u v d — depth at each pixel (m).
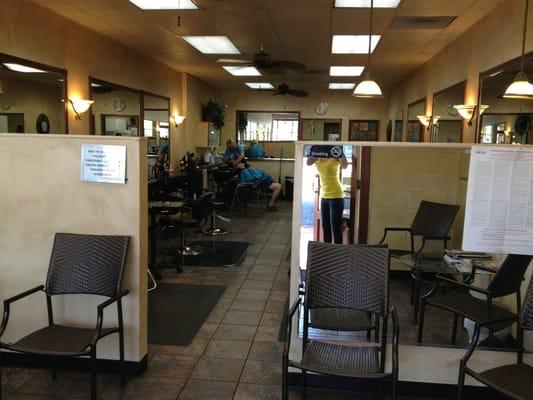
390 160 2.63
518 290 2.51
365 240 2.68
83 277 2.55
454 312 2.52
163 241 6.37
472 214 2.44
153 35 6.19
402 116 10.11
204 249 5.95
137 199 2.62
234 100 12.57
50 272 2.58
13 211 2.73
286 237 6.76
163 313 3.74
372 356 2.24
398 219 2.67
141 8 4.96
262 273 4.92
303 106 12.47
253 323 3.55
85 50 5.80
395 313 2.19
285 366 2.12
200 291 4.30
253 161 11.21
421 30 5.70
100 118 6.25
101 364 2.75
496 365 2.50
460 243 2.62
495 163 2.39
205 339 3.26
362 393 2.62
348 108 12.34
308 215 2.61
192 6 4.85
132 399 2.50
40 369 2.80
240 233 7.04
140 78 7.48
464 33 5.81
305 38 6.20
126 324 2.70
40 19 4.91
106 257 2.54
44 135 2.65
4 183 2.72
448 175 2.62
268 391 2.60
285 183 11.02
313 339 2.51
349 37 6.13
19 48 4.60
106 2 4.76
